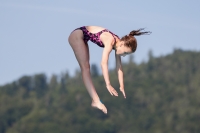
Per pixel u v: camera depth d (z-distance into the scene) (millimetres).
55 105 186875
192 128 169250
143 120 177000
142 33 24078
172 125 171875
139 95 188000
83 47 24422
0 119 180375
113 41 23953
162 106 184750
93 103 24562
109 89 23375
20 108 186000
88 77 24453
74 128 171875
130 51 23781
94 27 24578
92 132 171875
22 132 169250
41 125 170375
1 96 193375
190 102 184875
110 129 173750
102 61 23609
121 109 182125
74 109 181250
